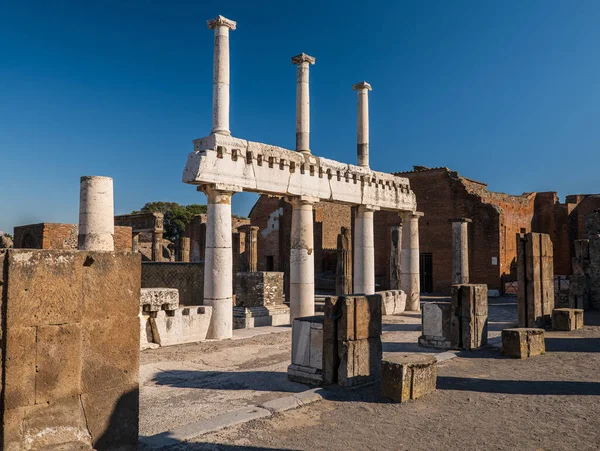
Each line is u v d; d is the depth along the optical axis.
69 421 5.76
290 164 18.09
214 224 15.59
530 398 8.79
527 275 17.56
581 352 13.15
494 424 7.42
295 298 18.75
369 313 9.84
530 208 41.59
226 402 8.59
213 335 15.34
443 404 8.42
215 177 15.30
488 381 10.00
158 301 13.98
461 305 13.44
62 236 30.11
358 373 9.51
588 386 9.60
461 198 35.38
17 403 5.36
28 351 5.47
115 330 6.26
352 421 7.53
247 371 10.98
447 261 35.88
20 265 5.44
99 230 13.59
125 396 6.30
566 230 42.53
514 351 12.43
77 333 5.87
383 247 39.38
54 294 5.69
